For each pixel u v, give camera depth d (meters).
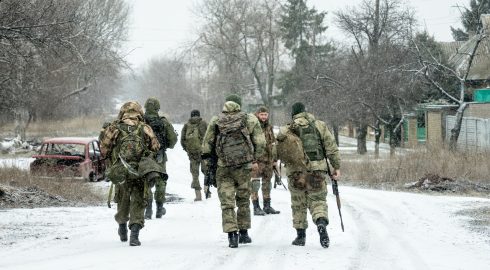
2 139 50.78
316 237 11.05
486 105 44.44
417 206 15.74
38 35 15.97
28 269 7.80
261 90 80.06
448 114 49.31
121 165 9.87
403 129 57.59
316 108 48.66
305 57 74.69
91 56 48.97
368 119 44.44
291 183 10.05
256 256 9.02
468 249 9.88
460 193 20.77
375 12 47.59
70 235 11.12
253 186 14.27
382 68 44.34
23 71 21.06
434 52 54.47
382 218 13.64
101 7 57.72
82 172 23.75
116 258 8.64
